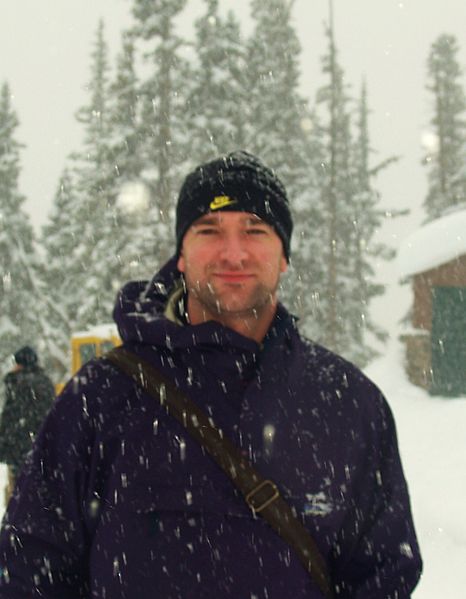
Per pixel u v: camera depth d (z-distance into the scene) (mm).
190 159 28797
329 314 34125
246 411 2047
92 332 18406
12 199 30953
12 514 2125
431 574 6680
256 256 2164
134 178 27984
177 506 1948
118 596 1946
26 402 8570
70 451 2078
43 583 2053
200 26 29922
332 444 2141
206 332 2051
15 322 29422
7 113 31688
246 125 32188
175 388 2062
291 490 2041
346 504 2131
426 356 18781
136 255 27344
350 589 2250
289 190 34281
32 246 31875
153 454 2000
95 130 40500
